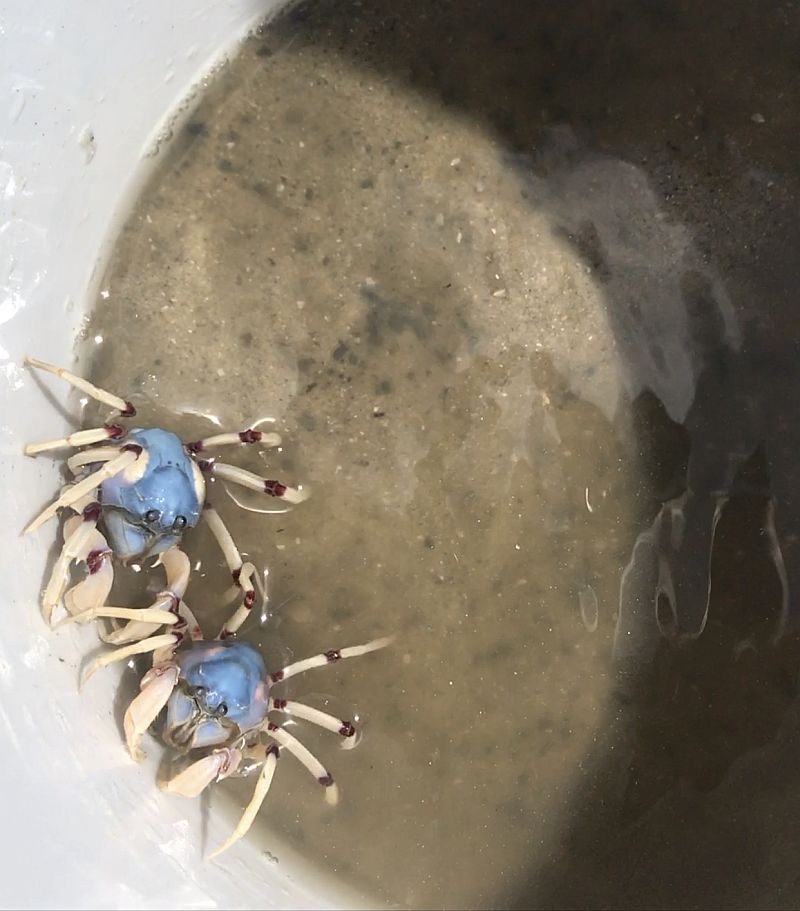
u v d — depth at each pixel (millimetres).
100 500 329
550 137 355
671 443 358
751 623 352
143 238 343
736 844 341
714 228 358
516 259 355
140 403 343
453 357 352
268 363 347
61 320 334
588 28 350
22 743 306
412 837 345
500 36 350
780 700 348
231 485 344
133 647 323
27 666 313
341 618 347
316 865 341
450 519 351
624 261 358
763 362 357
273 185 347
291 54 347
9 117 310
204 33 339
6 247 317
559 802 349
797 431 355
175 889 315
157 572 341
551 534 354
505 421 354
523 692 351
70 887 302
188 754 336
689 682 352
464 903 344
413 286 351
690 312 359
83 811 310
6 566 314
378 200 350
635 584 355
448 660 349
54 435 332
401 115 350
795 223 354
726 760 348
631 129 355
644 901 343
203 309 345
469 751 349
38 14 307
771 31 342
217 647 334
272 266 347
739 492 357
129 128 336
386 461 349
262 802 340
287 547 346
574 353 357
